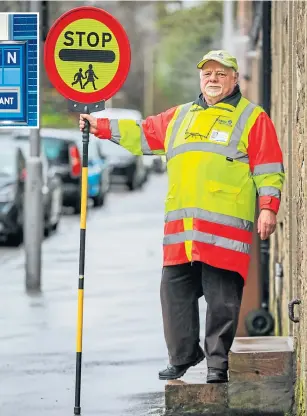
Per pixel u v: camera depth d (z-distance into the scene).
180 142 18.05
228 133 17.86
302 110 17.70
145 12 113.38
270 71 29.30
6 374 22.12
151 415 18.56
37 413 18.89
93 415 18.66
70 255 43.69
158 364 23.02
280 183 17.88
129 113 99.50
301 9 17.98
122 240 49.62
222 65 17.91
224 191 17.84
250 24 56.56
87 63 18.84
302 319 17.19
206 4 91.69
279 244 24.53
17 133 59.22
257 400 18.34
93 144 69.00
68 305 31.30
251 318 24.84
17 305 31.38
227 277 18.05
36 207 34.97
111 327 27.52
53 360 23.48
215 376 18.27
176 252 18.09
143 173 98.50
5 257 43.88
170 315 18.44
